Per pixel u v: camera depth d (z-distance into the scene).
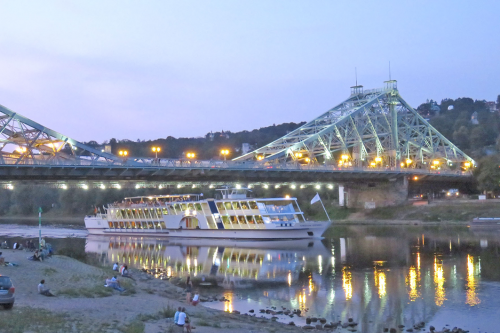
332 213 185.25
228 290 59.78
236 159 185.00
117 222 135.88
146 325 38.03
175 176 125.38
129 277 64.75
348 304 52.56
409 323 45.78
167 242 117.50
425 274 68.62
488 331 43.56
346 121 196.00
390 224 159.38
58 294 47.28
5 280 38.12
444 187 199.50
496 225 139.50
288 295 56.81
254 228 113.88
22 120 106.88
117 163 112.81
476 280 64.19
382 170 172.12
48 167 101.31
